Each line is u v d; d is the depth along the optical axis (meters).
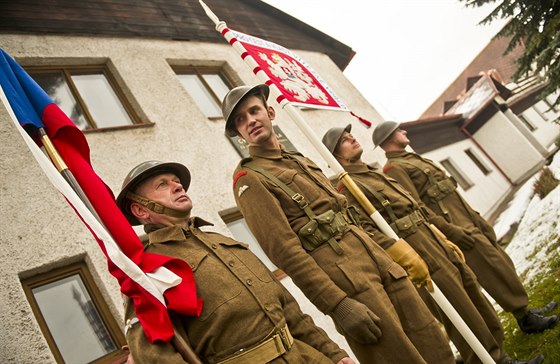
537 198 10.32
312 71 3.78
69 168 2.09
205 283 1.87
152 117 5.22
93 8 5.98
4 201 3.51
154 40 6.43
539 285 4.49
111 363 3.27
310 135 2.98
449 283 3.24
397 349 2.18
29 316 3.03
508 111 21.36
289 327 2.04
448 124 19.47
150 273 1.82
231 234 4.73
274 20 9.92
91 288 3.58
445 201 4.16
